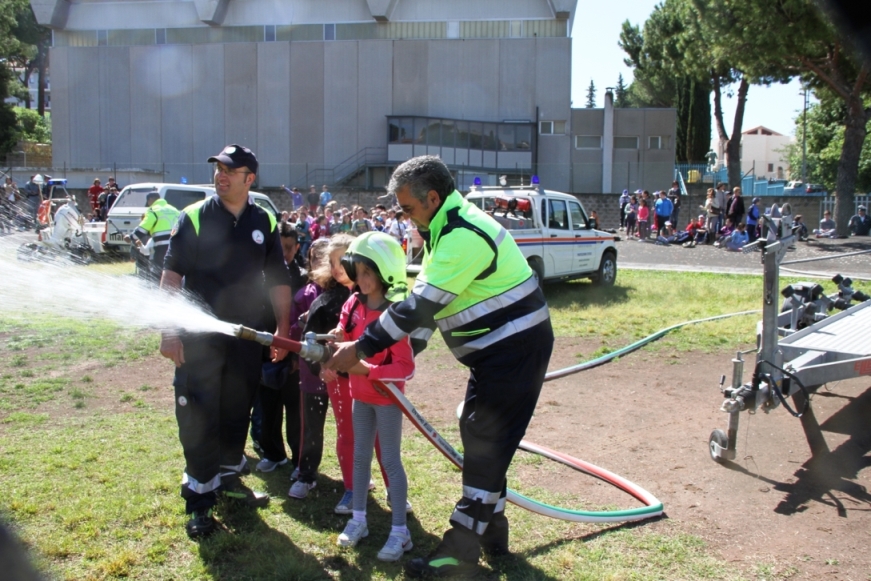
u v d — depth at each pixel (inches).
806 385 195.5
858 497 176.7
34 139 2121.1
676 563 146.3
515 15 1524.4
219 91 1529.3
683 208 1272.1
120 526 159.6
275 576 140.4
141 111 1555.1
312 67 1502.2
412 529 161.5
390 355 149.7
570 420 240.7
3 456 198.5
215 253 161.9
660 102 2143.2
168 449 206.1
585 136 1493.6
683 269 715.4
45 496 172.7
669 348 348.5
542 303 142.9
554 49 1461.6
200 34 1609.3
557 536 158.7
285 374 185.2
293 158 1517.0
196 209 161.9
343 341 157.8
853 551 150.0
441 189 136.9
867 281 600.1
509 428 139.1
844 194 1012.5
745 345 350.9
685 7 1099.9
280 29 1592.0
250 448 217.9
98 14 1624.0
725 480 188.2
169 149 1551.4
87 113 1569.9
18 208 585.6
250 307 165.6
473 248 133.0
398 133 1455.5
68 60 1566.2
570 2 1478.8
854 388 272.4
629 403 259.0
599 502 176.1
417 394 271.1
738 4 855.7
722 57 948.6
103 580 138.3
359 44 1488.7
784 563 145.6
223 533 155.6
